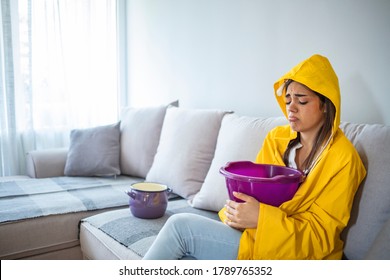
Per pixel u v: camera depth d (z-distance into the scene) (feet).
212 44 6.91
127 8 9.78
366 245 3.13
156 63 8.70
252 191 3.08
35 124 8.61
